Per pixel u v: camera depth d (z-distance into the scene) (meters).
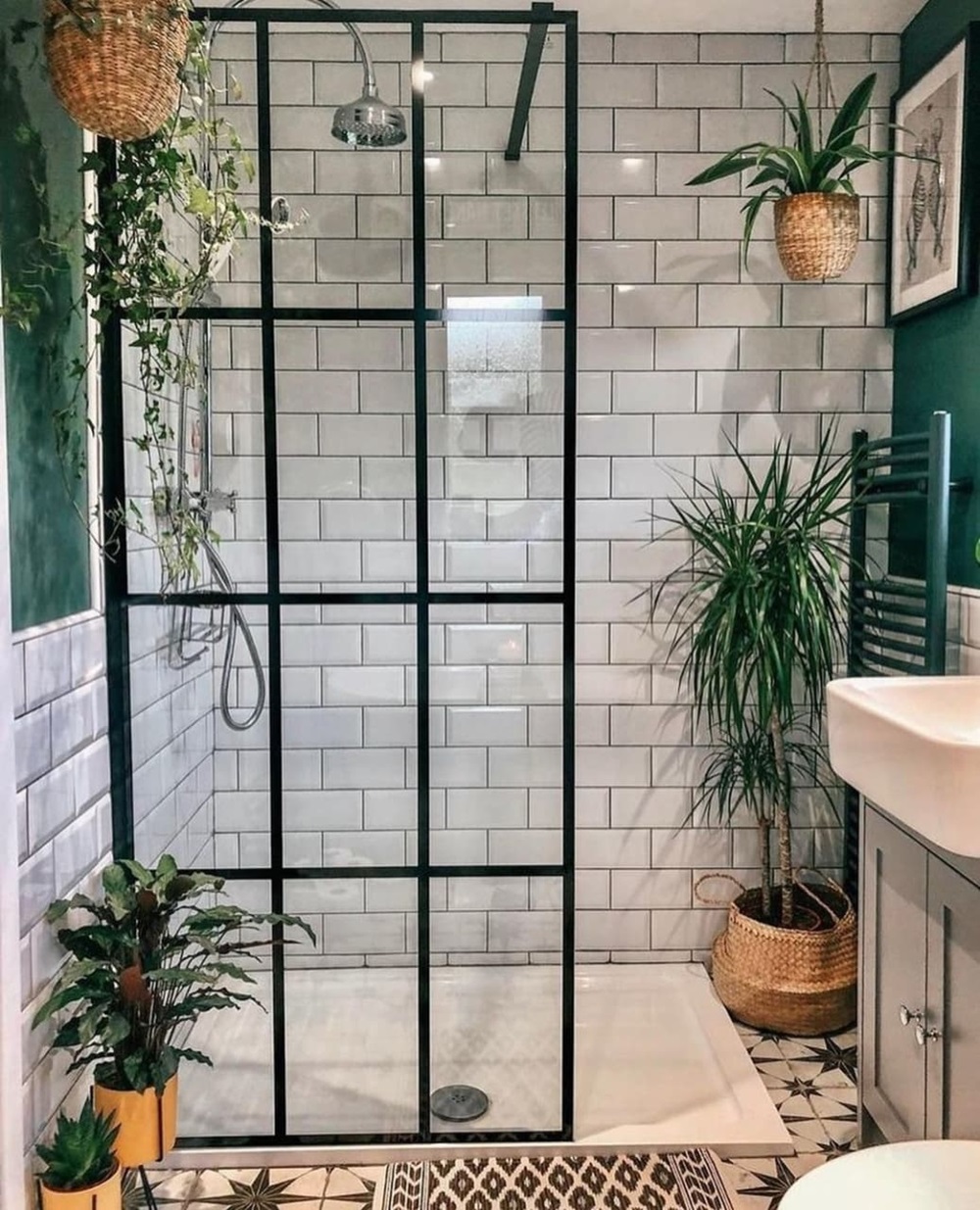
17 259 1.63
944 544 2.24
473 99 2.25
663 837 2.95
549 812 2.38
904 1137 1.87
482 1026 2.37
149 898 1.81
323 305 2.33
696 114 2.77
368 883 2.38
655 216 2.79
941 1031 1.71
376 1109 2.22
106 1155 1.64
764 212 2.79
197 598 2.31
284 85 2.23
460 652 2.36
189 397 2.25
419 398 2.30
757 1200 2.02
